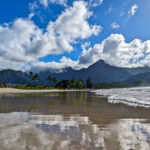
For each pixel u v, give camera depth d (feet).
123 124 25.49
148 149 14.96
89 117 31.19
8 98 80.07
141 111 39.42
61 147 14.82
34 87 360.07
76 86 515.09
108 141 17.01
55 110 39.93
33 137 17.84
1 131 20.30
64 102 61.46
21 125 23.75
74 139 17.39
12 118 29.27
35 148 14.46
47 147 14.75
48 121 26.99
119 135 19.39
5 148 14.43
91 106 48.83
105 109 42.42
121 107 46.83
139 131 21.44
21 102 59.36
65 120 28.09
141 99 78.84
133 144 16.25
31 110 39.60
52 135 18.80
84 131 20.98
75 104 54.24
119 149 14.76
